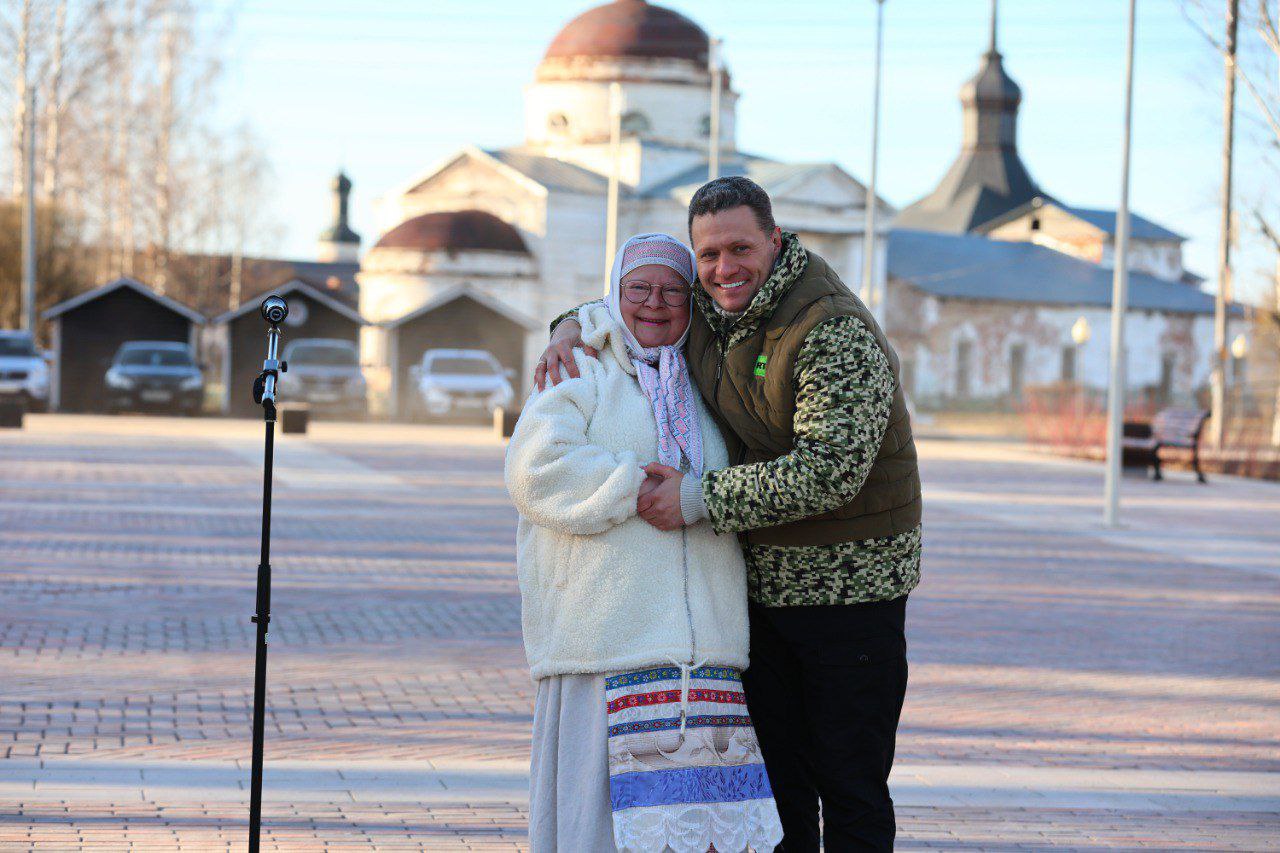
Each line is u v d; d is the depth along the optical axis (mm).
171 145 51594
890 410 3703
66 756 6133
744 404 3756
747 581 3906
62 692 7336
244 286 66688
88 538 12953
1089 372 62375
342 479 19500
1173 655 9453
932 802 5863
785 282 3693
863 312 3725
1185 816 5773
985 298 58594
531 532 3779
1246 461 27078
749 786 3662
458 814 5469
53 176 44969
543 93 56844
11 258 44344
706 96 56531
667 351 3855
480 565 12250
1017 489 21797
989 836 5414
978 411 58188
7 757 6082
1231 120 31688
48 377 37312
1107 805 5902
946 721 7430
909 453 3842
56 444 23641
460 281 50031
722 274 3670
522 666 8375
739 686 3730
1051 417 31844
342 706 7262
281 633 9125
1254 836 5523
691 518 3617
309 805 5516
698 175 54594
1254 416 37500
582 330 3850
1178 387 65500
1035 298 60531
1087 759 6715
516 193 52531
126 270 50125
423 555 12695
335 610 9969
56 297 45531
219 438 26844
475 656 8609
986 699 7984
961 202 82688
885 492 3787
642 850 3508
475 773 6059
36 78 43750
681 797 3553
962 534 15719
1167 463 28109
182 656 8336
